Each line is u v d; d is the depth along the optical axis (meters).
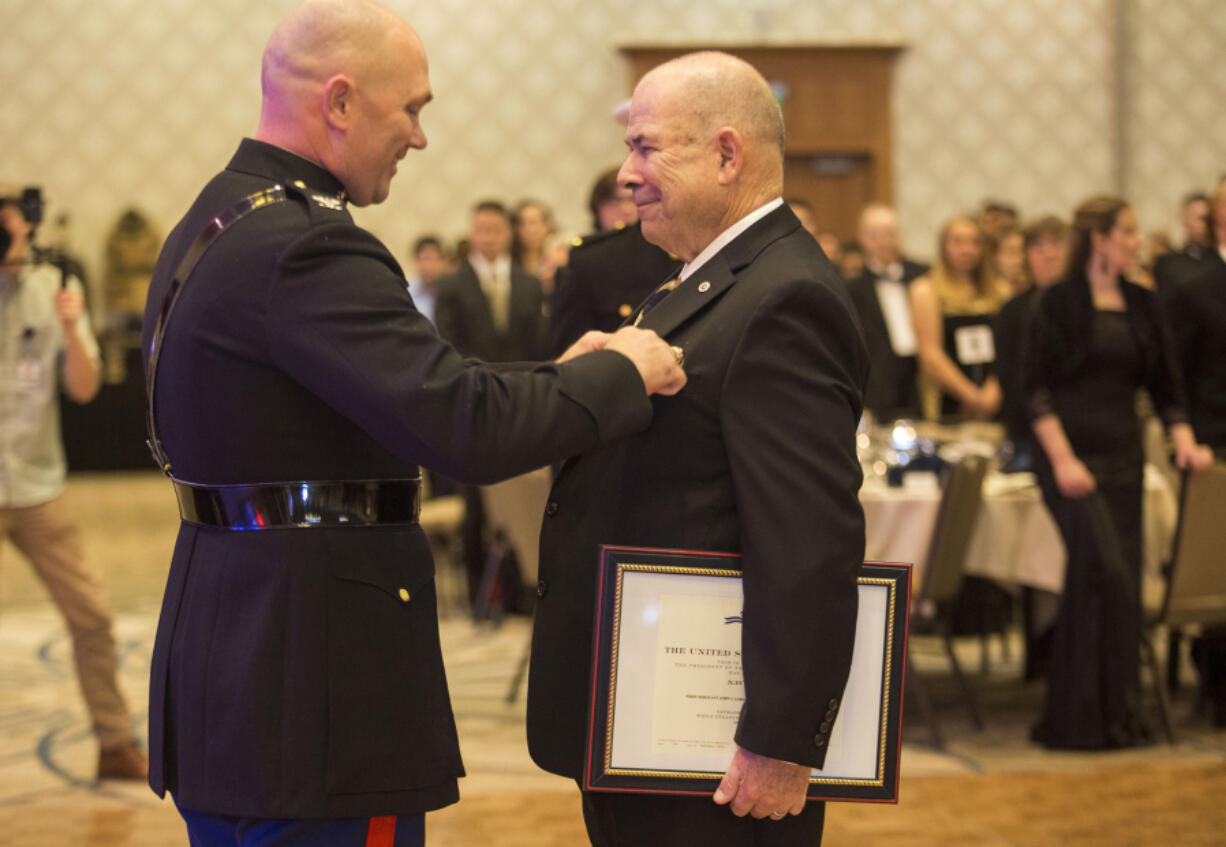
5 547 8.16
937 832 3.24
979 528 4.22
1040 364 3.96
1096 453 3.95
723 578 1.55
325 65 1.59
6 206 3.54
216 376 1.54
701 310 1.64
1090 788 3.59
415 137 1.66
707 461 1.59
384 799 1.54
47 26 10.58
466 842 3.13
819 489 1.50
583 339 1.77
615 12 10.53
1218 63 10.53
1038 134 10.52
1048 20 10.48
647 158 1.67
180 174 10.73
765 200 1.68
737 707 1.55
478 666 5.01
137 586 6.71
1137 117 10.52
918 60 10.48
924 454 4.25
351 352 1.48
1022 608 4.75
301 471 1.55
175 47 10.70
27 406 3.58
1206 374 4.42
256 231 1.53
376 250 1.55
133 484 10.81
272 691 1.52
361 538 1.58
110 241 10.42
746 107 1.65
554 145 10.59
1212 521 3.99
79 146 10.62
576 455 1.73
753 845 1.61
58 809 3.41
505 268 6.49
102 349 10.16
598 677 1.53
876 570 1.60
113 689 3.70
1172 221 10.57
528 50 10.53
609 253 3.39
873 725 1.59
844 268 7.00
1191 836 3.20
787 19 10.46
